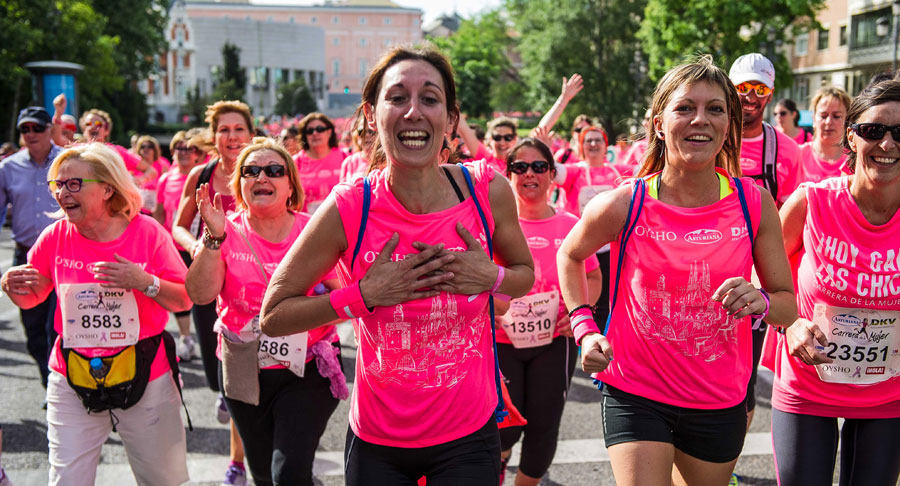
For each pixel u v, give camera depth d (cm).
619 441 261
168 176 719
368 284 216
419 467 235
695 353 254
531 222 386
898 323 282
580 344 270
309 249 223
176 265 340
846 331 285
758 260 261
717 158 270
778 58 2986
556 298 366
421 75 211
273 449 320
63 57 3375
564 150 902
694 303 252
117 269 312
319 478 423
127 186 323
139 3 4506
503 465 377
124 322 319
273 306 227
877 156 268
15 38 3055
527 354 364
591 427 503
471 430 231
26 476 418
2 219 559
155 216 723
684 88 249
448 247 223
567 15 4247
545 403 362
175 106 8606
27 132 546
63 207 313
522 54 4678
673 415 258
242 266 333
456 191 228
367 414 234
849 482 294
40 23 3247
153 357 325
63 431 316
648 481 252
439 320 222
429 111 211
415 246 218
